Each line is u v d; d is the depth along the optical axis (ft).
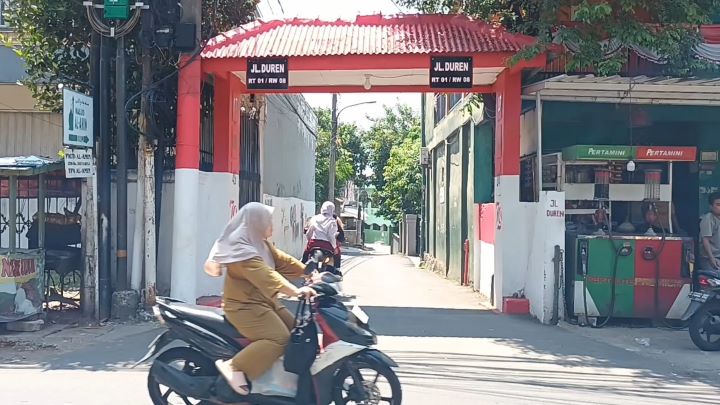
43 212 36.35
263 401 19.12
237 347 19.24
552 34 38.93
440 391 24.76
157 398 20.63
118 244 37.60
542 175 45.75
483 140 57.26
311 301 18.84
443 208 77.15
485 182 57.26
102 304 36.94
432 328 37.06
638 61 42.11
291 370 18.85
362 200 204.85
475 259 55.72
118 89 37.17
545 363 29.71
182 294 38.50
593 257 38.11
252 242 18.78
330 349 18.74
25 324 34.09
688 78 38.93
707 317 32.68
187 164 38.86
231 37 42.04
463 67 40.06
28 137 57.62
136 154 42.11
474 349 32.07
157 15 37.22
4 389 24.17
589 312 38.09
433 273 80.07
